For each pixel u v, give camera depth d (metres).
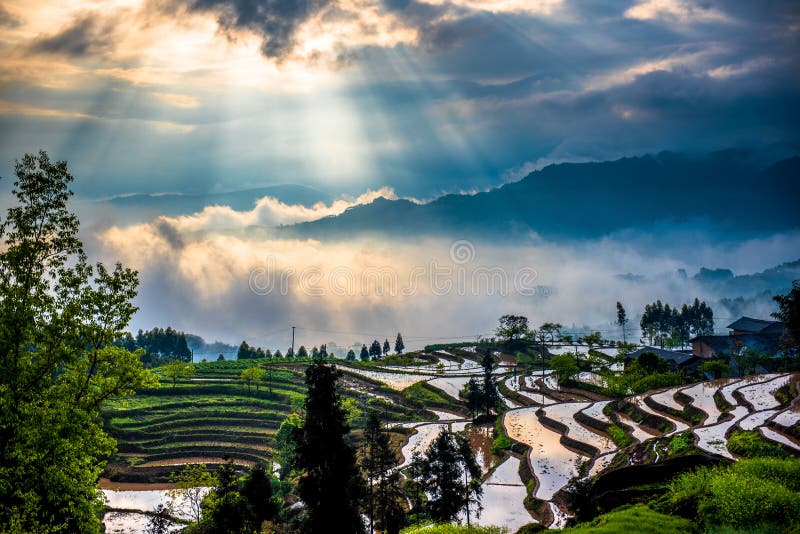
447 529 53.88
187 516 93.38
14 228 35.97
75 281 37.06
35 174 36.06
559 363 166.25
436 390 175.25
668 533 38.53
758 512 39.19
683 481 46.25
